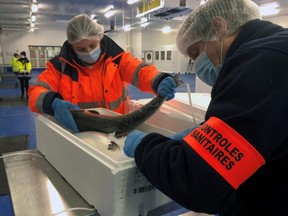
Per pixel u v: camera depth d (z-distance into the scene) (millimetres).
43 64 14609
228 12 580
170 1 5328
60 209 719
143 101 1355
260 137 417
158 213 745
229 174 427
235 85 454
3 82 9688
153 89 1123
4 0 6141
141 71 1231
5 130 3816
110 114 1162
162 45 14602
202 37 627
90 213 692
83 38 1174
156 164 502
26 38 14062
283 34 484
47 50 14531
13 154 1133
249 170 426
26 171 964
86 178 724
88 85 1317
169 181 474
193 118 972
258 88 430
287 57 437
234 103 447
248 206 526
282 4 6410
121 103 1396
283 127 420
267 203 504
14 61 7324
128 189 616
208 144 448
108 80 1329
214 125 454
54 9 8070
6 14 8516
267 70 437
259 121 417
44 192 815
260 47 471
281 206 493
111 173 595
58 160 921
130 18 9484
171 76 1085
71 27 1178
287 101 422
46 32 14305
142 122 974
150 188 658
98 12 8508
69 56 1285
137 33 14820
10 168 993
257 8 619
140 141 579
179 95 1345
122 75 1373
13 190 828
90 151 697
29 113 4875
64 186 851
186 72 12906
